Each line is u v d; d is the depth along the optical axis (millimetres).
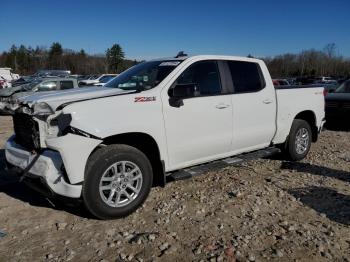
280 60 88688
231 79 5387
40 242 3684
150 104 4371
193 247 3594
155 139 4434
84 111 3904
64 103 3926
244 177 5691
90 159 3961
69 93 4461
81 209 4449
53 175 3914
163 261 3363
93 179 3924
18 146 4484
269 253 3500
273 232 3900
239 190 5066
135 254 3475
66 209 4453
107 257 3430
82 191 3904
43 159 3953
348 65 84688
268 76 5965
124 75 5262
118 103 4141
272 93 5926
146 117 4324
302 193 5008
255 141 5770
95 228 3969
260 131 5766
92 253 3496
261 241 3715
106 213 4066
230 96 5266
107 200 4066
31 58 101688
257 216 4273
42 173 3961
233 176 5730
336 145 8266
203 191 5043
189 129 4770
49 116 3922
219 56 5332
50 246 3613
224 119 5164
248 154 5789
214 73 5195
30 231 3904
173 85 4648
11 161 4500
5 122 12805
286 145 6488
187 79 4824
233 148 5457
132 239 3740
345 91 11547
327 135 9727
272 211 4422
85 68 92688
